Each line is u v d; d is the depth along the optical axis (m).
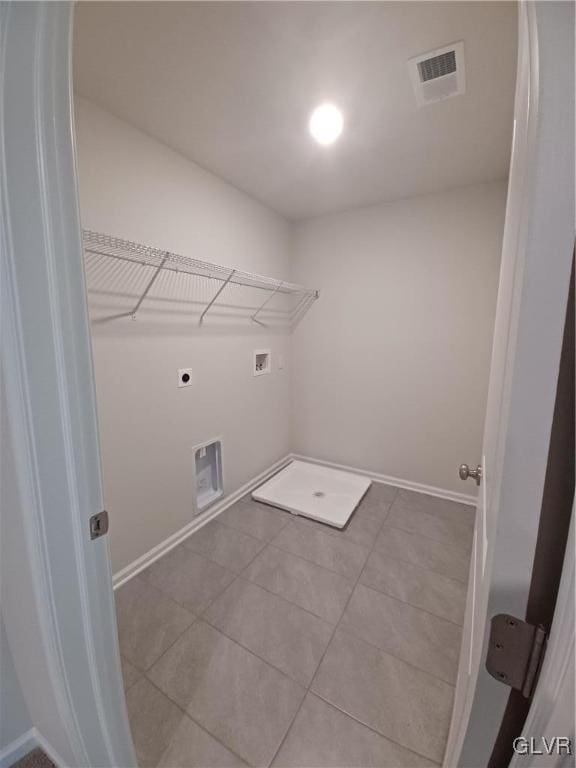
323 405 2.94
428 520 2.18
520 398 0.32
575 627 0.29
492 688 0.39
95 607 0.67
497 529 0.35
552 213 0.29
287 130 1.57
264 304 2.55
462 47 1.11
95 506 0.66
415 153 1.78
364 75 1.23
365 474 2.82
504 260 0.68
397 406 2.61
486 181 2.12
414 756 0.96
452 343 2.35
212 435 2.17
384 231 2.48
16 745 0.94
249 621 1.42
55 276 0.56
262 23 1.02
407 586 1.62
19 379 0.54
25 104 0.51
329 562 1.79
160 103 1.38
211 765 0.95
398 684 1.16
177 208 1.78
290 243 2.85
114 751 0.77
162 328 1.76
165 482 1.86
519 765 0.35
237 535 2.02
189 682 1.17
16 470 0.56
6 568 0.70
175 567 1.75
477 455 2.36
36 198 0.53
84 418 0.62
